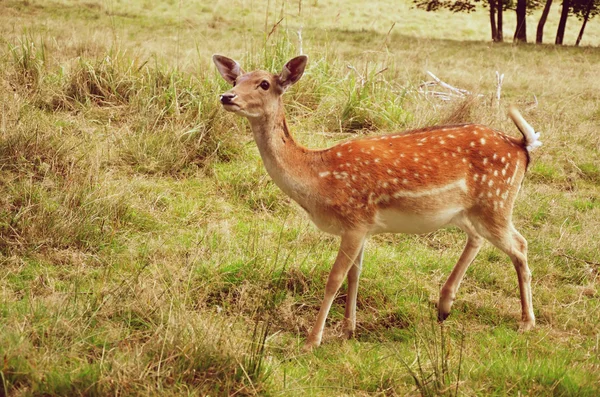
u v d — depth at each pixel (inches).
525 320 194.4
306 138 309.4
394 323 196.9
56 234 213.9
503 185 189.3
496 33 1006.4
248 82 176.9
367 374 163.9
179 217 242.4
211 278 199.6
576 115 396.2
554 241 242.8
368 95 349.4
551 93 471.2
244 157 288.7
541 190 286.5
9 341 152.3
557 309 204.8
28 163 244.2
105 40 495.8
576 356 174.4
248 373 152.9
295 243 227.1
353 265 188.2
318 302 201.8
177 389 145.1
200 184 267.3
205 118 295.4
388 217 185.5
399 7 1253.7
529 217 263.0
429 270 223.0
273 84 178.4
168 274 198.7
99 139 283.1
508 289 216.7
